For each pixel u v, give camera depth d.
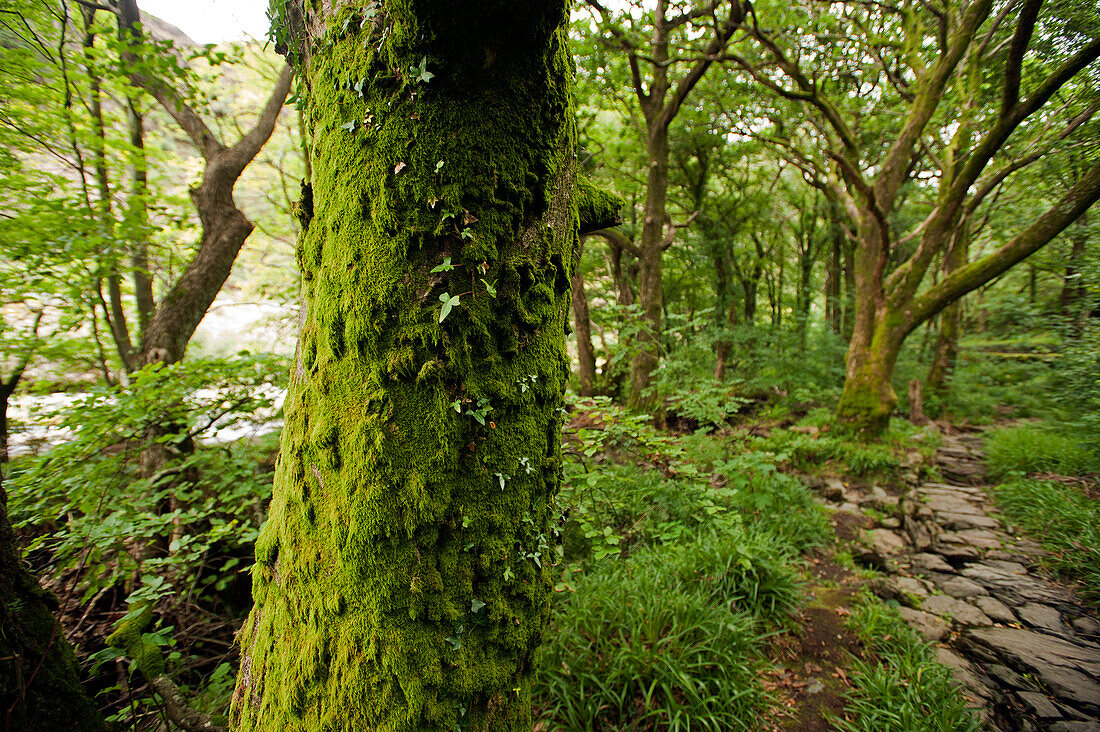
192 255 5.74
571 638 2.50
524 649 1.17
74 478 2.73
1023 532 4.35
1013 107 5.76
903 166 7.61
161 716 1.81
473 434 1.09
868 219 7.82
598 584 2.93
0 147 3.75
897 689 2.45
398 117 1.03
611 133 11.36
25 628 1.31
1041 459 5.60
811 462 6.37
